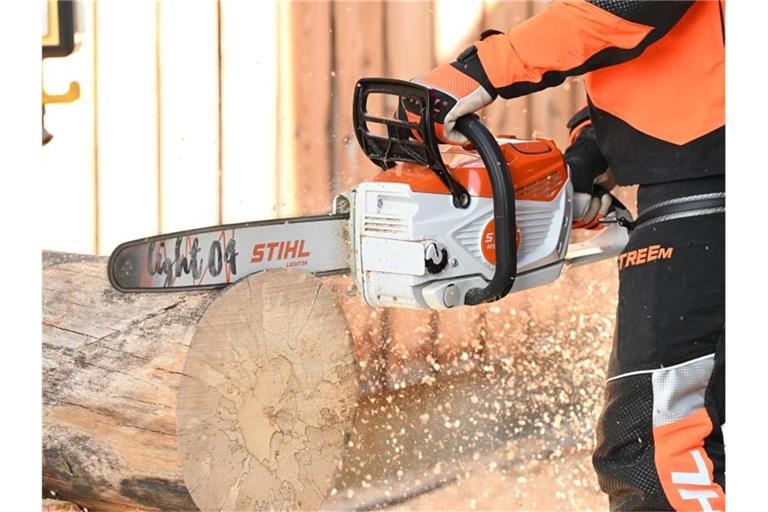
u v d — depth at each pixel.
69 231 9.39
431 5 8.77
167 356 3.95
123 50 9.33
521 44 3.93
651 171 3.95
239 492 4.09
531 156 4.37
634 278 3.96
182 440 3.91
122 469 4.18
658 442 3.77
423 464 5.97
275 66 9.18
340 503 5.45
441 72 4.05
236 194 9.34
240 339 4.05
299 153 9.20
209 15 9.25
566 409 6.87
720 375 3.82
